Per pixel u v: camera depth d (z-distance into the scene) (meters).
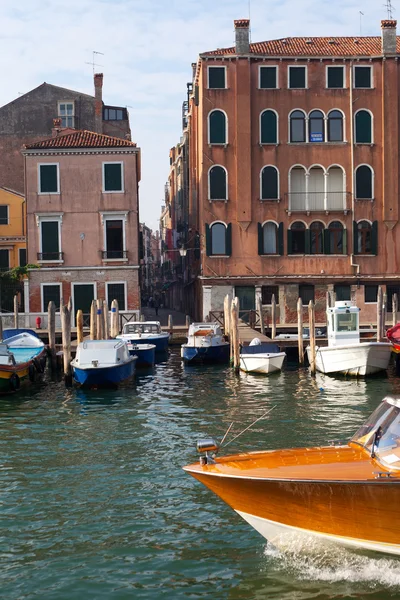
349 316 28.92
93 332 31.62
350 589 8.96
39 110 53.56
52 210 42.47
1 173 53.12
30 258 42.50
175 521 11.29
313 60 42.97
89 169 42.66
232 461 9.81
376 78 43.00
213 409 20.86
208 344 32.66
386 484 8.75
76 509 11.87
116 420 19.31
